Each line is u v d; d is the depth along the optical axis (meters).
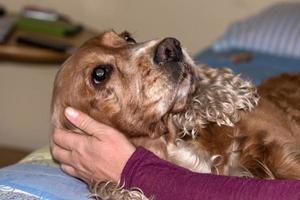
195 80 0.76
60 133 0.73
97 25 1.62
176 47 0.74
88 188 0.72
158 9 1.58
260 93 0.89
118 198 0.66
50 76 1.59
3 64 1.59
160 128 0.77
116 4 1.60
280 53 1.28
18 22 1.49
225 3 1.53
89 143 0.70
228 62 1.23
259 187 0.61
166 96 0.73
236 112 0.79
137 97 0.74
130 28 1.61
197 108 0.79
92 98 0.76
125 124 0.76
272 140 0.77
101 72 0.76
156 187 0.64
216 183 0.63
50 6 1.63
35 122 1.64
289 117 0.84
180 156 0.78
